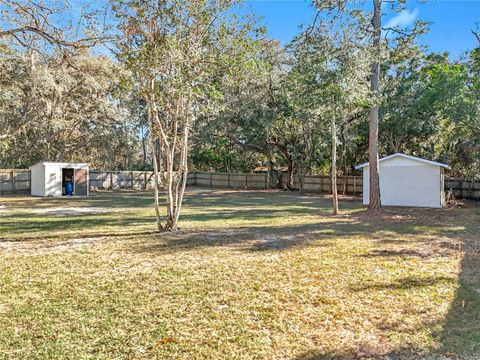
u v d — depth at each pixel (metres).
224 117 21.59
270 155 26.62
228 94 20.53
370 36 10.70
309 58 10.52
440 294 3.95
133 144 28.16
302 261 5.36
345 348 2.77
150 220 10.28
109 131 24.70
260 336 2.96
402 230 8.36
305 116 17.30
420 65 18.86
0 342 2.84
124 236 7.53
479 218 10.73
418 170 14.88
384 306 3.60
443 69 17.30
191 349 2.74
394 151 21.36
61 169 20.42
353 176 22.91
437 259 5.53
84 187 21.02
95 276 4.61
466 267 5.06
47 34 6.28
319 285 4.24
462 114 15.63
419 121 18.59
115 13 6.63
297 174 25.69
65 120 20.66
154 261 5.38
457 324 3.19
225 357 2.63
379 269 4.93
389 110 18.88
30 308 3.54
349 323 3.21
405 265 5.15
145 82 7.11
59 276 4.61
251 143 24.86
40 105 18.64
